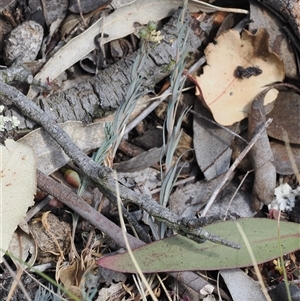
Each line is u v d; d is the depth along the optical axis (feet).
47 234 1.86
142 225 1.94
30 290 1.83
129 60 2.02
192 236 1.78
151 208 1.81
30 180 1.83
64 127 1.93
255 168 1.97
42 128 1.91
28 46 2.00
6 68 1.99
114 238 1.84
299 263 1.92
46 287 1.77
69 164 1.94
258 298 1.83
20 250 1.84
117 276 1.85
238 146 2.02
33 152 1.84
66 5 2.03
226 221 1.86
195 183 2.00
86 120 1.98
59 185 1.86
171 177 1.90
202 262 1.82
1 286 1.83
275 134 2.02
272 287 1.87
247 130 2.03
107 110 1.99
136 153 2.02
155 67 2.01
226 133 2.03
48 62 2.00
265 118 2.01
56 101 1.97
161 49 2.02
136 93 1.99
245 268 1.89
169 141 1.95
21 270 1.79
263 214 1.99
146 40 1.97
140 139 2.03
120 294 1.84
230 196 1.99
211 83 2.03
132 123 2.01
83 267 1.84
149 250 1.82
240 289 1.83
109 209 1.93
